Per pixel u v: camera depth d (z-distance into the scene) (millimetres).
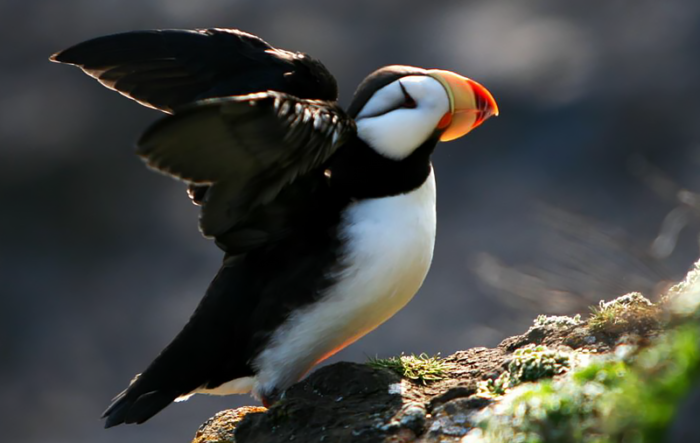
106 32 23297
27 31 23547
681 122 19797
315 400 6207
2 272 19281
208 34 6992
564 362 5770
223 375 6598
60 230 20172
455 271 16984
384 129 6262
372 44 22906
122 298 18562
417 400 6012
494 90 21516
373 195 6371
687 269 13484
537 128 20578
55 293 18828
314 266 6305
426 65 22250
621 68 21438
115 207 20500
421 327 15961
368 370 6301
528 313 10859
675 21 22609
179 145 5020
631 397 4570
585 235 10977
